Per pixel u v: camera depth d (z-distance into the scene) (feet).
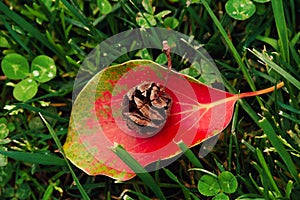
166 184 1.42
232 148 1.43
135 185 1.42
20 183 1.46
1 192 1.46
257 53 1.39
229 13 1.46
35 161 1.38
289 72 1.44
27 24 1.48
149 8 1.49
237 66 1.49
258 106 1.46
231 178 1.37
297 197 1.38
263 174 1.35
